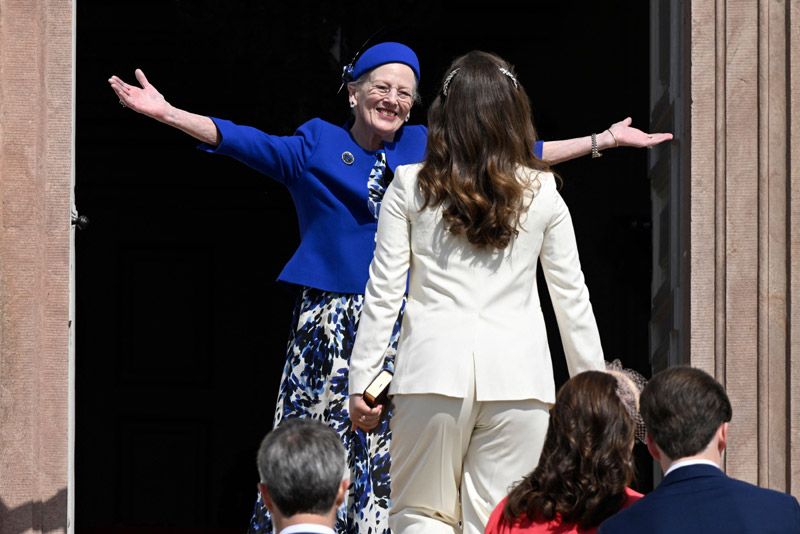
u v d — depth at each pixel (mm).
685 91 21188
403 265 16297
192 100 42344
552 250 16188
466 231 15750
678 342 21438
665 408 13430
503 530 14062
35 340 20094
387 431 19266
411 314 16188
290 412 19578
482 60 16234
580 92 41062
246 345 42781
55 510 20125
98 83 42406
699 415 13328
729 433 20438
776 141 20609
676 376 13562
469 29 41031
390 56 19547
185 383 42656
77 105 42438
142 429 42469
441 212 15984
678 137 21578
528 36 41156
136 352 42594
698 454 13406
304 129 19797
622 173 40594
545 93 41125
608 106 41000
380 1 37031
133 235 42812
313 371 19453
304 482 12508
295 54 37812
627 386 15594
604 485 13672
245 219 43062
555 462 13797
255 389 42688
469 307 15875
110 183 42656
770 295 20484
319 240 19500
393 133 19797
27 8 20312
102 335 42469
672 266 21641
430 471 16156
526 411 15852
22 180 20172
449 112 16062
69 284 20438
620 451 13734
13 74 20266
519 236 15984
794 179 20484
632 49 40938
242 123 42438
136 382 42500
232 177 42812
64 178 20438
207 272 42969
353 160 19609
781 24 20672
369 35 37500
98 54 42219
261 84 38750
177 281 42875
